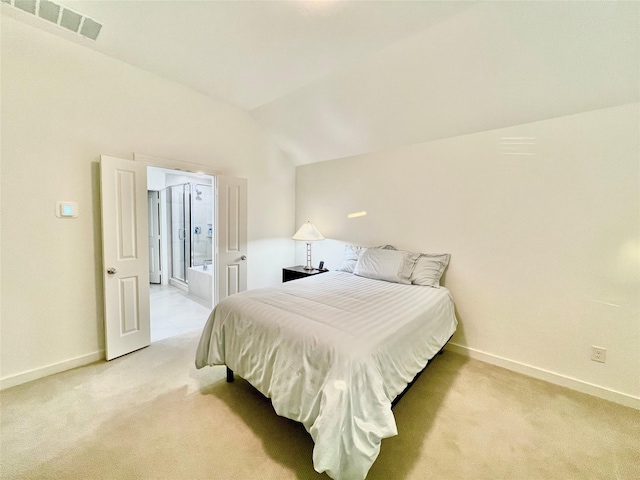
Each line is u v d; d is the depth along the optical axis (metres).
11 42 1.80
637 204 1.77
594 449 1.44
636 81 1.67
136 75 2.39
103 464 1.29
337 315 1.61
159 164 2.58
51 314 2.04
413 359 1.60
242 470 1.27
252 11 1.72
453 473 1.28
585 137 1.93
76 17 1.80
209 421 1.59
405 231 2.95
